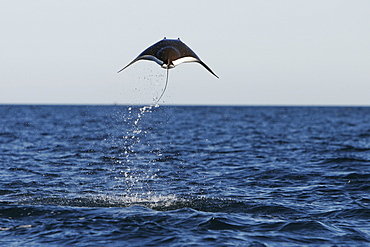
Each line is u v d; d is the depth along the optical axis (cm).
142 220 2648
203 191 3703
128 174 4638
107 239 2281
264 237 2361
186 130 12506
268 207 3070
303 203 3216
